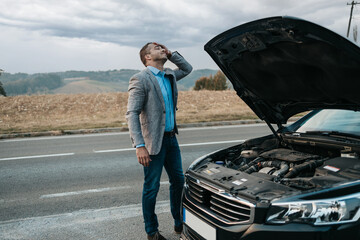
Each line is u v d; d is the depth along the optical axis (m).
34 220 3.55
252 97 3.09
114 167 5.72
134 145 2.58
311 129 3.08
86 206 3.90
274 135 3.36
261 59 2.57
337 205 1.75
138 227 3.32
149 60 2.84
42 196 4.30
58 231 3.28
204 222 2.22
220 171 2.46
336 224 1.71
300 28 2.01
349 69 2.06
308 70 2.40
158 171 2.81
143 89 2.67
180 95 20.33
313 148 2.92
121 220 3.50
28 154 7.27
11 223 3.49
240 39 2.49
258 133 9.19
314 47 2.09
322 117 3.17
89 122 12.77
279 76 2.66
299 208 1.76
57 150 7.64
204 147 7.29
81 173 5.39
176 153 2.98
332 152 2.77
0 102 18.22
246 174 2.32
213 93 21.23
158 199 4.06
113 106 17.80
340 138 2.63
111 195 4.26
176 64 3.21
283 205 1.79
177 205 3.08
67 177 5.18
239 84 3.04
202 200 2.32
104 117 14.62
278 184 2.05
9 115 15.73
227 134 9.15
